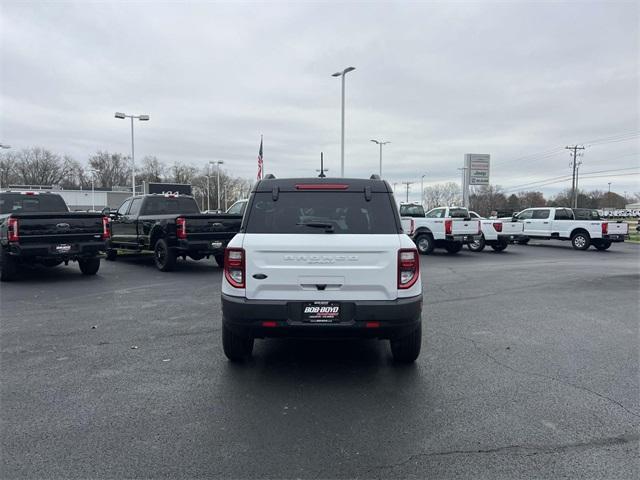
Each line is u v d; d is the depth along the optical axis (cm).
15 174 8650
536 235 2314
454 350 575
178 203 1425
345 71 2886
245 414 395
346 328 451
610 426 375
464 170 5647
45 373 490
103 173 9688
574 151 6788
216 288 1002
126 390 445
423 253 1933
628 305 852
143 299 879
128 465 316
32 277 1162
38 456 327
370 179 495
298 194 483
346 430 367
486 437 357
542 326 694
